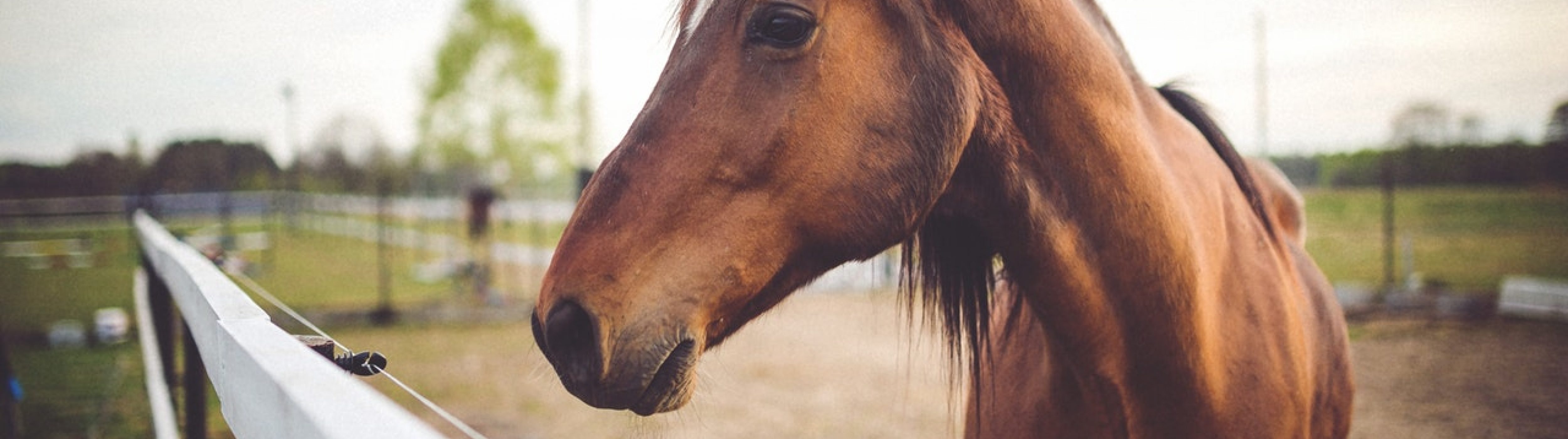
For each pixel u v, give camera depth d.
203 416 2.73
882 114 1.28
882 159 1.29
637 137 1.30
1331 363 2.09
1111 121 1.45
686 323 1.23
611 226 1.24
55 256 15.75
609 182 1.28
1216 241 1.69
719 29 1.31
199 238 16.09
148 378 4.06
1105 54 1.50
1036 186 1.41
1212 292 1.65
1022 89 1.39
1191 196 1.63
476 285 10.89
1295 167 21.25
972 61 1.35
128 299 10.14
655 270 1.23
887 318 8.98
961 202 1.44
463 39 17.08
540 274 12.92
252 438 1.03
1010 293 1.89
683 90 1.30
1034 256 1.45
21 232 21.44
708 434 4.88
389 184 27.80
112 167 27.67
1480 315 7.96
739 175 1.26
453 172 24.61
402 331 8.72
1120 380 1.58
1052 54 1.40
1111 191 1.44
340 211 25.14
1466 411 5.00
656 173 1.26
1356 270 11.06
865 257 1.33
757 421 5.13
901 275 1.62
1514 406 5.08
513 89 17.25
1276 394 1.72
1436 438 4.55
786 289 1.35
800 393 5.80
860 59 1.28
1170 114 1.83
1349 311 8.37
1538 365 6.02
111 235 20.30
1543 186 17.89
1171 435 1.64
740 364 6.75
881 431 4.89
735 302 1.28
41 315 9.09
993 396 1.91
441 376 6.52
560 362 1.22
